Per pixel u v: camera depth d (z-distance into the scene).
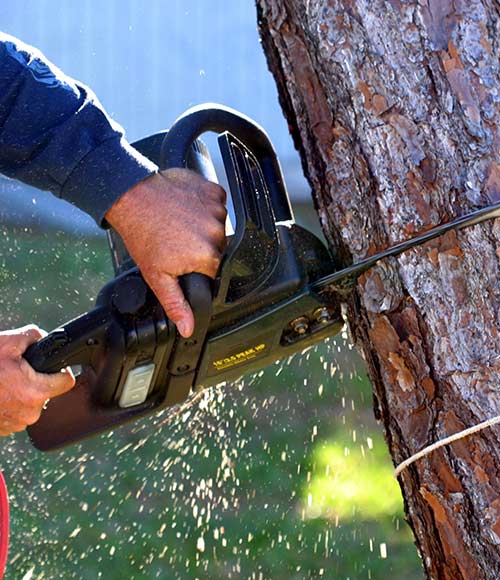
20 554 8.54
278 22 4.05
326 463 9.70
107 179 4.05
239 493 9.33
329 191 4.02
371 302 3.91
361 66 3.81
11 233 13.11
